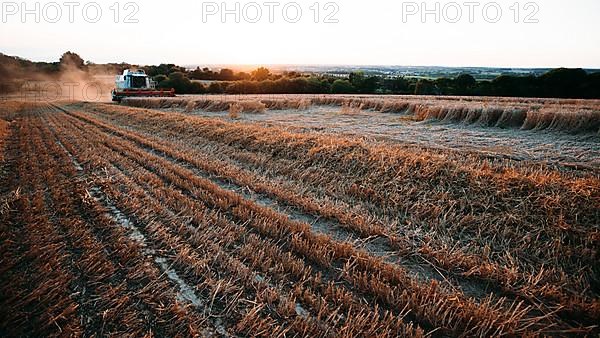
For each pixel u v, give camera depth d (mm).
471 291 3652
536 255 4207
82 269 3863
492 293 3609
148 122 16422
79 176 7477
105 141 11703
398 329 3014
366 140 10344
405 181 6391
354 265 4039
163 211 5359
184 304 3344
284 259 4039
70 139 12227
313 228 5082
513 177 5812
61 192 6301
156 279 3662
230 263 3969
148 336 2904
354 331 2990
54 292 3439
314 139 9328
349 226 5023
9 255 4090
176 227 4891
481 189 5703
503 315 3129
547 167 7207
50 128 15602
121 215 5363
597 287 3695
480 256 4230
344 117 17938
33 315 3174
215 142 11062
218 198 6008
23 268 3869
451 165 6648
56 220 5141
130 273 3783
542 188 5355
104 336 2947
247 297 3469
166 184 6969
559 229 4535
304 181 7199
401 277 3729
